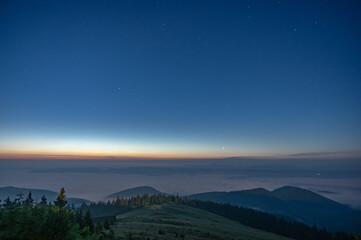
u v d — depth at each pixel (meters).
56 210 16.03
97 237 19.53
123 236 50.03
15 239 12.66
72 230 17.11
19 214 14.54
